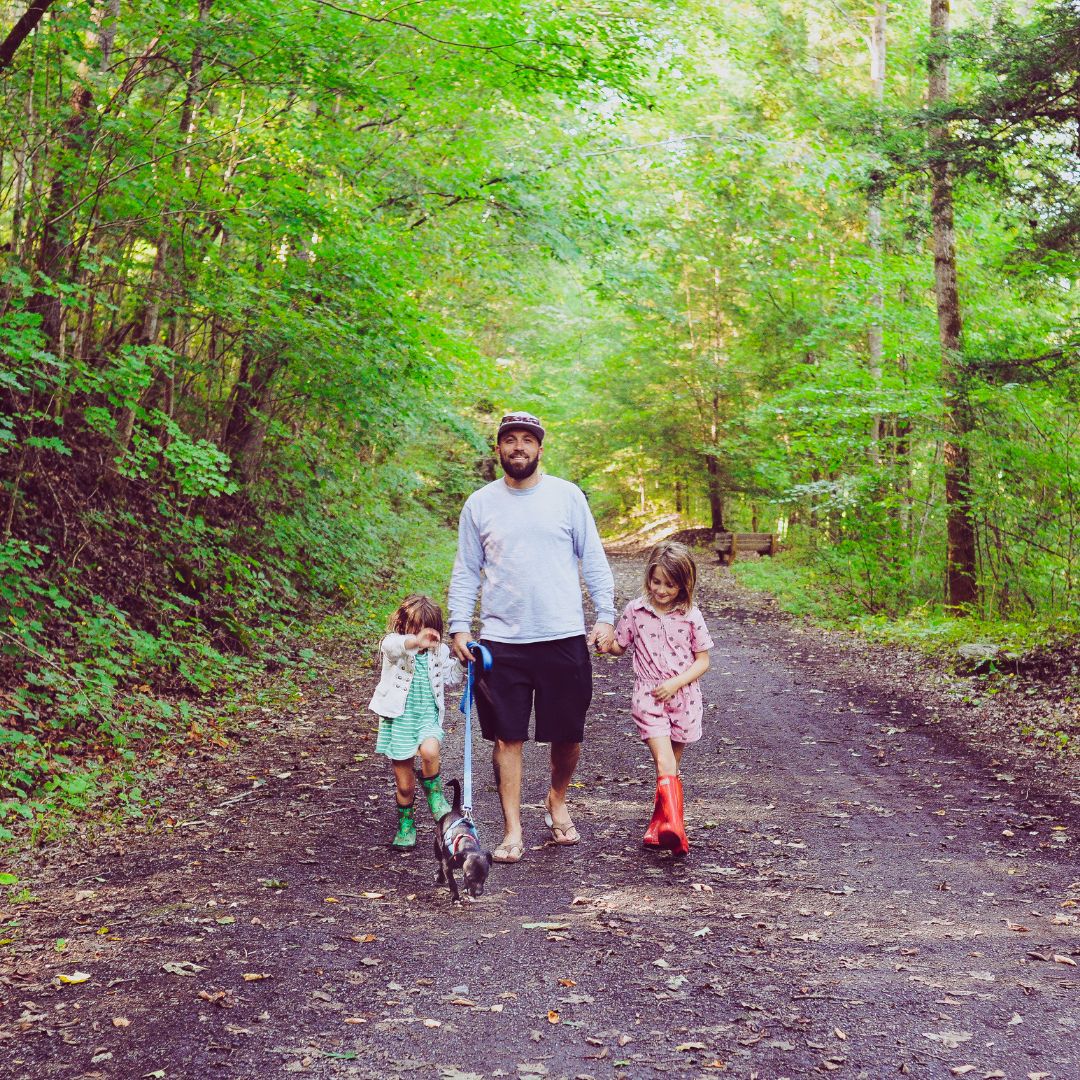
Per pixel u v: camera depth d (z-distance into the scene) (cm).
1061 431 1277
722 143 1605
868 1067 288
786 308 2172
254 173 960
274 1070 286
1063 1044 299
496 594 494
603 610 505
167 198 907
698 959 366
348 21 875
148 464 894
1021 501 1327
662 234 1789
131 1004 327
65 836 521
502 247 1527
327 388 1148
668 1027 313
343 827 547
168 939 384
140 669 834
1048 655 930
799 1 1984
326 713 849
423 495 2531
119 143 866
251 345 1092
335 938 386
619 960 365
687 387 2955
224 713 812
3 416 744
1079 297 1421
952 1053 295
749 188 1858
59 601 748
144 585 942
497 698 492
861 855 498
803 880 459
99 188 838
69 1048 297
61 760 619
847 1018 318
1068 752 688
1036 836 525
